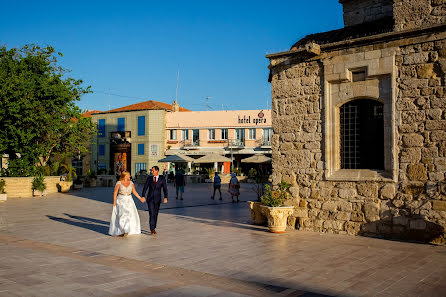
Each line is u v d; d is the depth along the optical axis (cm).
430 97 935
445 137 912
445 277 643
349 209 1035
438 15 964
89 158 6300
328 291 569
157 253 811
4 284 567
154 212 1055
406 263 732
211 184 4091
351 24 1348
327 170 1073
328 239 971
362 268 696
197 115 5875
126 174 1033
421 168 938
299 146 1125
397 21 1021
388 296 550
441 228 905
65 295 525
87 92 3188
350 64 1043
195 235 1034
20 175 2458
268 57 1184
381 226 985
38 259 734
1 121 2453
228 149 5675
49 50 3003
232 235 1034
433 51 934
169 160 4156
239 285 593
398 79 977
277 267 701
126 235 1032
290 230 1109
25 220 1305
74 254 789
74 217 1392
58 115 2714
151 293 543
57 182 2775
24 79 2603
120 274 639
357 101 1057
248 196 2531
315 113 1105
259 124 5609
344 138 1075
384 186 984
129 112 6012
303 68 1131
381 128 1019
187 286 582
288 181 1135
